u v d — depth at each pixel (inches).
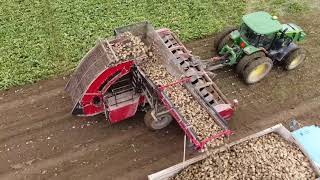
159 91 487.2
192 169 462.3
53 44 633.0
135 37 540.4
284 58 615.2
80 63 517.3
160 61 532.4
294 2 756.0
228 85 603.8
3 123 531.5
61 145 513.0
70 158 500.4
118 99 517.7
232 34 590.9
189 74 512.7
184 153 486.6
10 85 573.9
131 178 486.3
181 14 702.5
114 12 694.5
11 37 636.7
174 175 458.9
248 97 589.3
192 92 503.8
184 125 468.8
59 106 557.6
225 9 725.9
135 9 703.1
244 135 538.3
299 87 608.7
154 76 511.2
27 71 592.7
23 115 542.9
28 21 666.2
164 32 579.5
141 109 554.6
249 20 570.6
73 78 521.0
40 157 499.2
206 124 480.7
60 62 610.5
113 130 534.6
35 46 626.8
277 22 573.3
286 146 492.4
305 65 643.5
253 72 581.9
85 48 629.9
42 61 607.5
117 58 487.8
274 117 563.5
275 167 470.0
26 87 577.0
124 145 518.6
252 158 476.7
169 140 528.1
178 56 541.6
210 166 465.4
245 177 460.1
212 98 510.6
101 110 526.3
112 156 506.3
